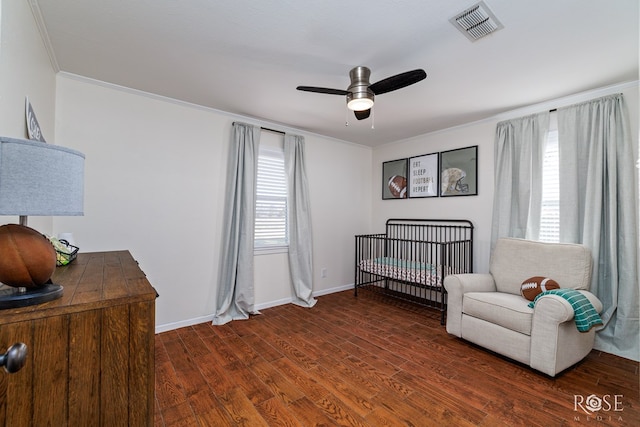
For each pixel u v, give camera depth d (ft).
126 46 6.42
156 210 9.15
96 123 8.18
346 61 6.97
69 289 3.37
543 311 6.63
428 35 5.93
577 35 5.87
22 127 4.72
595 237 8.05
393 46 6.33
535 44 6.19
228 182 10.50
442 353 7.89
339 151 14.35
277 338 8.83
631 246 7.62
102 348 2.99
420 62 6.97
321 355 7.77
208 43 6.29
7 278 2.81
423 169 13.17
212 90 8.65
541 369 6.61
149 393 3.21
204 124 10.09
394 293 13.71
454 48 6.39
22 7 4.58
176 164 9.52
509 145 10.08
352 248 14.92
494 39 6.04
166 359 7.51
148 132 9.00
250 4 5.09
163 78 7.92
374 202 15.60
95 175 8.17
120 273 4.33
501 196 10.18
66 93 7.75
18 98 4.47
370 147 15.71
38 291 2.96
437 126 11.89
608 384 6.43
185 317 9.71
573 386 6.35
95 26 5.71
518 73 7.47
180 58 6.91
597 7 5.06
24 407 2.66
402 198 14.12
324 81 8.02
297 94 8.88
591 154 8.22
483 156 11.10
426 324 10.00
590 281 7.73
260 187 11.69
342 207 14.51
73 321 2.86
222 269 10.27
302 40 6.15
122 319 3.09
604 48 6.32
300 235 12.30
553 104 9.21
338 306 11.95
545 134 9.32
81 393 2.90
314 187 13.39
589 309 6.73
